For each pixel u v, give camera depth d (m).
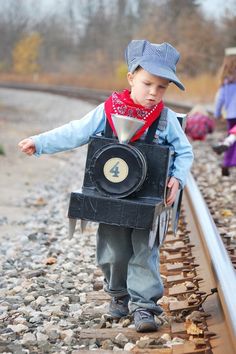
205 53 55.59
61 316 5.95
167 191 5.20
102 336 5.37
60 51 107.44
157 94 5.05
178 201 5.55
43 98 54.91
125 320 5.73
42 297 6.39
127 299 5.81
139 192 5.13
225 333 4.99
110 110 5.18
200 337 5.20
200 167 15.90
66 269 7.60
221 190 12.62
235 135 12.84
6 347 5.16
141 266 5.41
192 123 19.06
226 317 5.04
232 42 55.25
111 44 95.50
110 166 5.04
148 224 4.96
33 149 5.29
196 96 44.81
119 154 5.01
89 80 79.19
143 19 78.00
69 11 108.62
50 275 7.34
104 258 5.58
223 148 12.77
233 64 13.16
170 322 5.62
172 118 5.24
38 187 14.38
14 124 29.56
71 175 16.36
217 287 5.73
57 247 8.73
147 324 5.35
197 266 6.84
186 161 5.25
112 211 5.03
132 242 5.41
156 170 5.09
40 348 5.19
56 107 44.47
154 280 5.45
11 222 10.60
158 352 4.99
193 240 7.99
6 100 52.78
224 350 4.76
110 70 87.38
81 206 5.09
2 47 117.06
